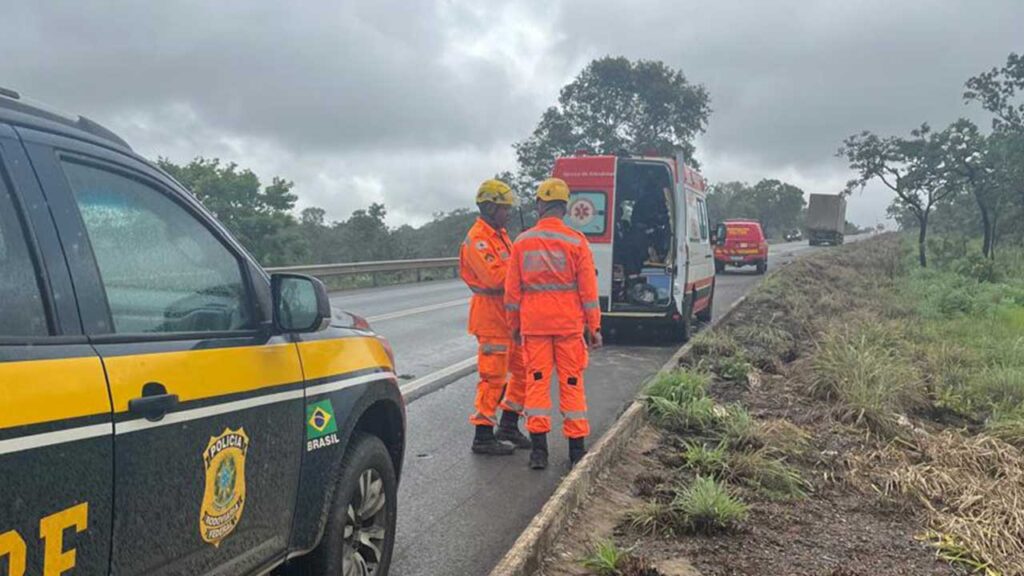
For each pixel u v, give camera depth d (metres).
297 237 28.42
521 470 5.93
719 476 5.49
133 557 2.33
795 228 108.19
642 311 11.42
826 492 5.34
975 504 5.06
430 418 7.32
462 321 13.91
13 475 1.93
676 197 11.32
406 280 25.89
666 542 4.44
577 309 5.80
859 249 35.03
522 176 49.53
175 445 2.48
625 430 6.11
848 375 7.76
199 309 2.83
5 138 2.23
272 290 3.16
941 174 23.19
